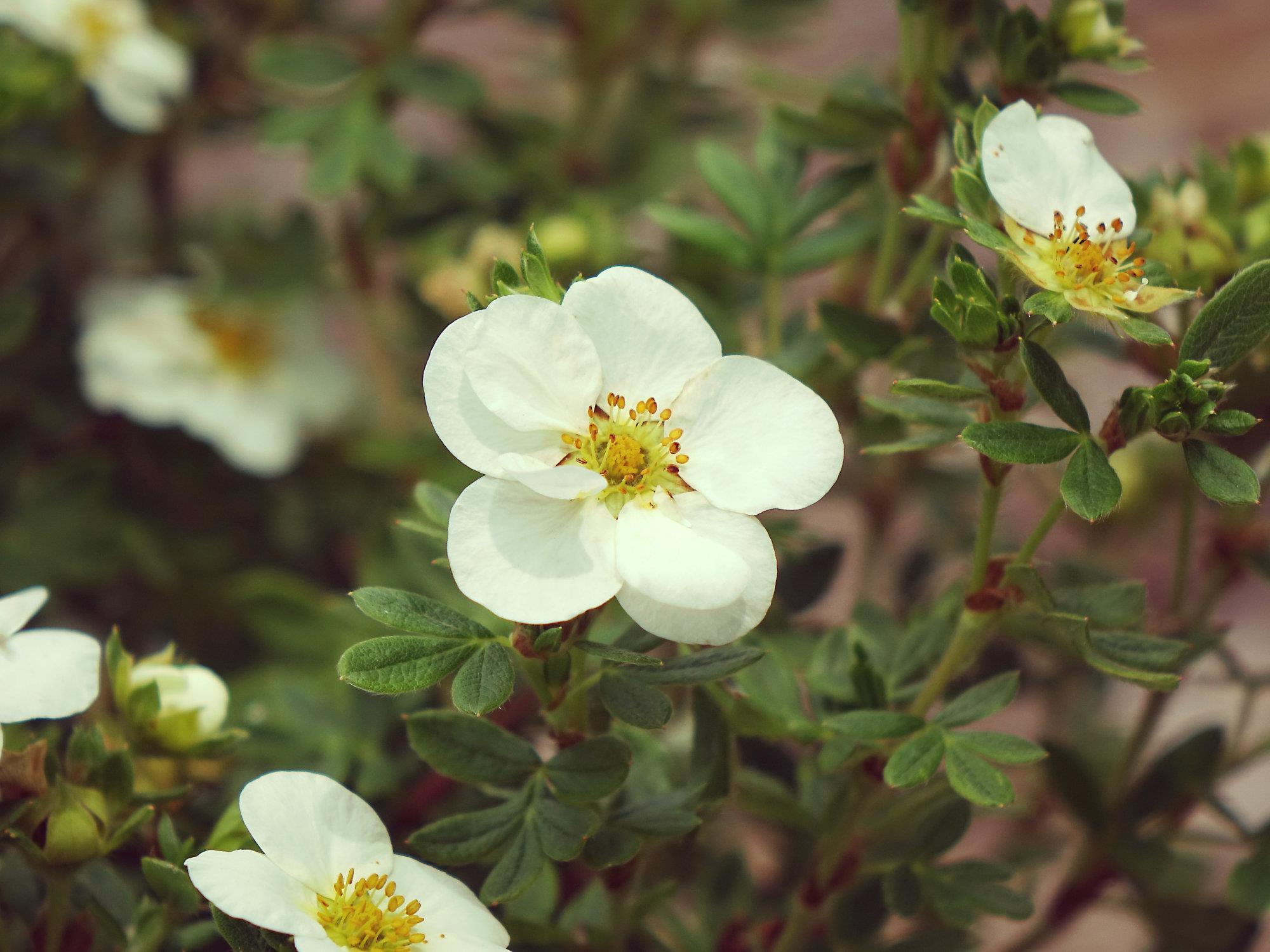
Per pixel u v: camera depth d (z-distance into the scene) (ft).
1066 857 1.30
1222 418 0.84
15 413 1.30
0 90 1.13
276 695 1.04
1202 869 1.12
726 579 0.81
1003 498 0.90
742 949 1.01
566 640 0.83
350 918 0.83
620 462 0.83
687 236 1.03
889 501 1.23
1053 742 1.04
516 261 1.16
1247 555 1.01
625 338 0.84
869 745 0.90
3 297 1.22
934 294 0.85
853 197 1.13
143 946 0.87
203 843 0.94
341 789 0.84
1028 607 0.88
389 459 1.20
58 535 1.21
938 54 0.99
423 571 1.02
